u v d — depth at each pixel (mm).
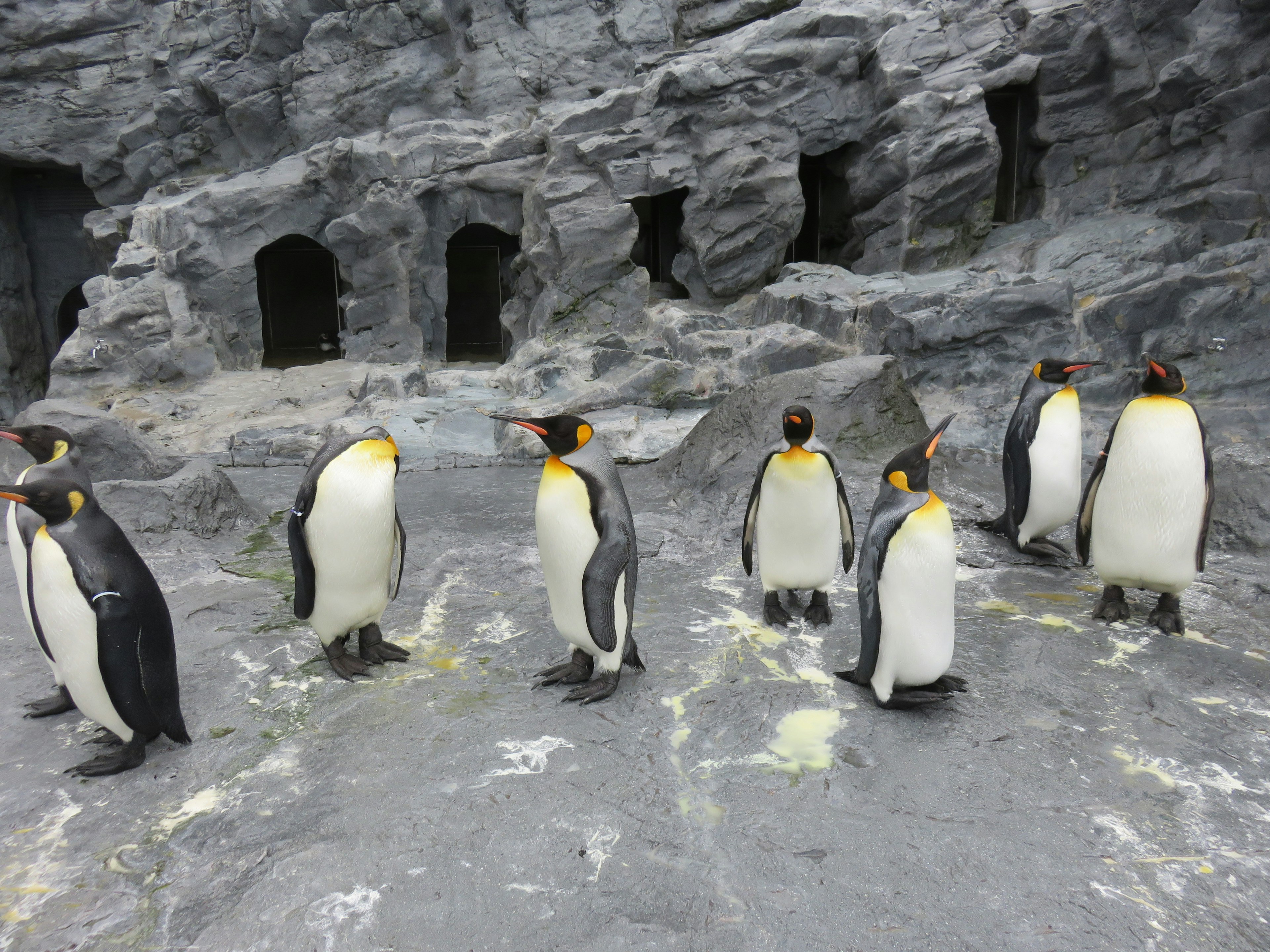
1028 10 12031
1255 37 10797
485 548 6109
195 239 12977
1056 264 11141
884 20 12430
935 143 11844
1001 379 10273
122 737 3430
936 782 3250
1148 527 4352
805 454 4352
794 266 12492
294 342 14672
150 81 14891
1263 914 2559
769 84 12297
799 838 2938
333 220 13383
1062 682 4027
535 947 2486
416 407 10359
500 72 13570
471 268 14367
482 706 3912
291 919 2596
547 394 10836
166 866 2850
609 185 12484
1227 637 4555
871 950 2449
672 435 9516
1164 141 11805
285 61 13820
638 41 13586
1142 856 2818
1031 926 2523
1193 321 9875
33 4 14547
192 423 10680
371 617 4281
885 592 3564
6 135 15086
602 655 3930
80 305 18328
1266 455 6418
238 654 4453
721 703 3877
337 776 3357
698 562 5887
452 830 3006
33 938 2541
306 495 3805
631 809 3121
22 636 4730
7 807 3184
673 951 2459
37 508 3062
